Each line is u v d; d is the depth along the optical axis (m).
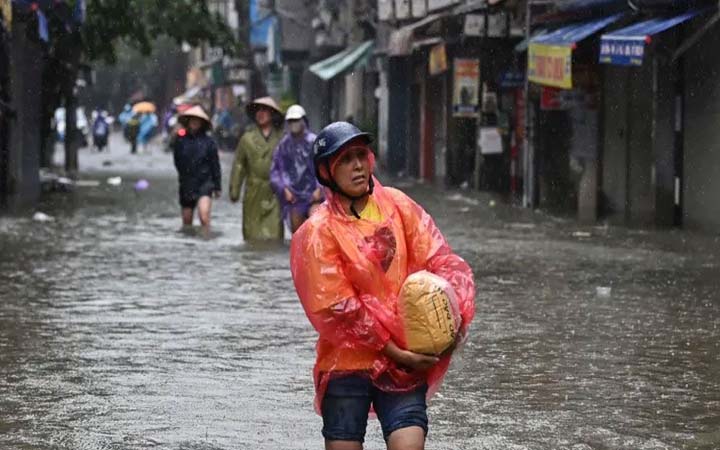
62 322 24.50
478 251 38.31
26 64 57.88
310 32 122.56
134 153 135.00
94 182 77.38
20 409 17.31
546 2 56.50
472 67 64.38
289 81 129.75
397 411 11.58
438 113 79.88
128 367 20.19
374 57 93.88
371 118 100.69
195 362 20.61
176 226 46.50
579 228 47.38
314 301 11.59
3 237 41.66
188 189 44.47
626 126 49.75
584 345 22.20
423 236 11.93
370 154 11.84
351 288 11.62
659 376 19.56
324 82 120.75
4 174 55.00
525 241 41.84
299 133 37.75
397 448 11.45
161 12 76.94
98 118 136.12
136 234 43.09
